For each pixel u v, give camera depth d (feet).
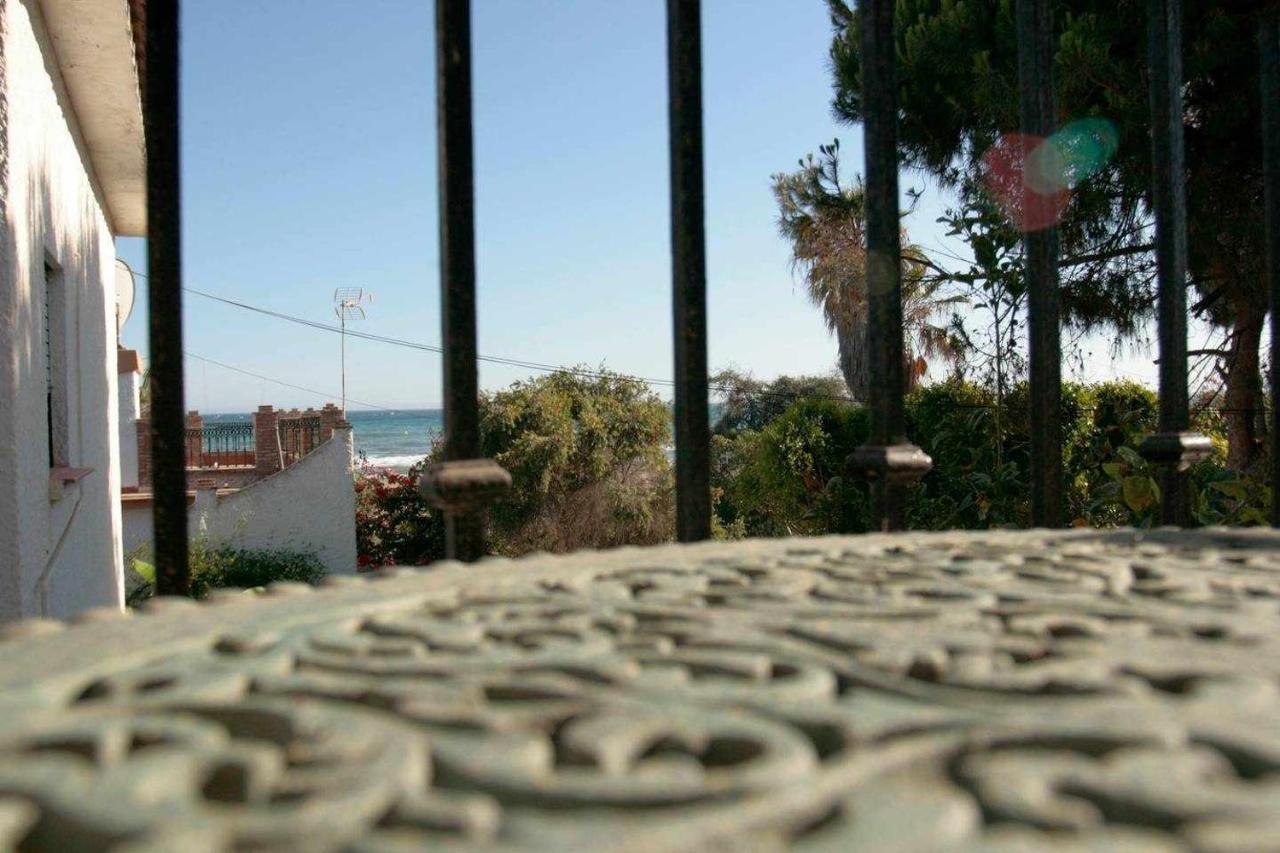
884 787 1.94
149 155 5.18
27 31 11.70
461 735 2.26
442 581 4.34
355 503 44.09
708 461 6.12
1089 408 21.74
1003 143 21.09
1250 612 3.54
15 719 2.38
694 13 6.14
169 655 3.10
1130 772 1.96
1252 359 22.49
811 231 29.89
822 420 26.02
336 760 2.10
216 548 39.58
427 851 1.67
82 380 17.39
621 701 2.47
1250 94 19.97
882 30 6.75
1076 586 4.10
